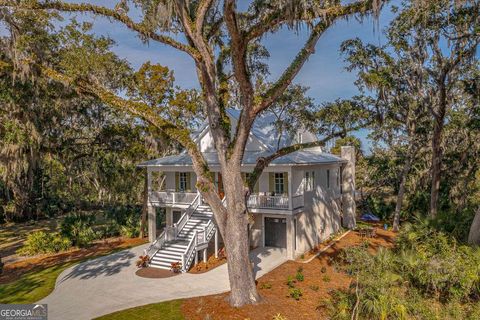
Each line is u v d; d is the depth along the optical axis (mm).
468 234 14867
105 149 23984
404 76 21125
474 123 21109
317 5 10016
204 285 15156
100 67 15344
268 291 14266
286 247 20375
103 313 12320
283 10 9844
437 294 12258
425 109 22922
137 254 20703
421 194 28484
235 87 18469
